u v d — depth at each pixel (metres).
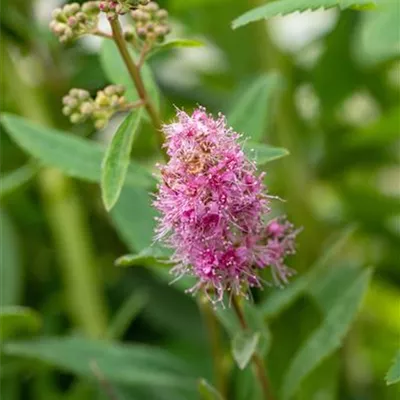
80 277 0.88
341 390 0.88
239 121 0.74
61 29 0.67
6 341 0.79
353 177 1.00
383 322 0.97
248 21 0.65
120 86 0.68
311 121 0.95
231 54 0.93
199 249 0.65
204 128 0.64
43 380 0.87
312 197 0.94
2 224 0.86
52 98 0.93
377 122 0.87
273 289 0.80
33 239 0.93
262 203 0.64
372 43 0.68
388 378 0.65
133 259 0.66
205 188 0.64
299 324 0.84
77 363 0.76
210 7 0.91
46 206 0.88
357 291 0.72
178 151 0.64
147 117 0.70
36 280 0.93
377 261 0.93
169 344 0.89
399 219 1.03
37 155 0.74
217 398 0.67
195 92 0.97
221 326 0.83
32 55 0.92
